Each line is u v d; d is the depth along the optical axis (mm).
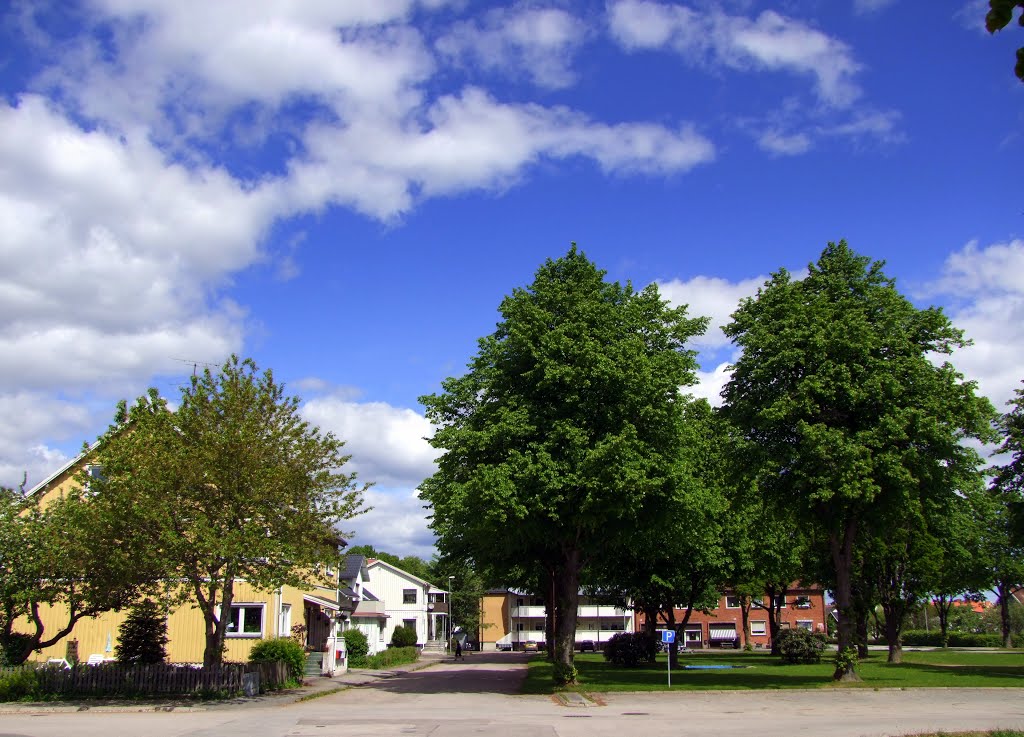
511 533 29094
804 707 22250
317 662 38312
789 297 31734
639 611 55844
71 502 25125
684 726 17688
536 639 111188
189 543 23562
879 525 31547
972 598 82438
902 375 29906
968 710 20938
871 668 40781
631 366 27609
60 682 24906
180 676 25562
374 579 93812
